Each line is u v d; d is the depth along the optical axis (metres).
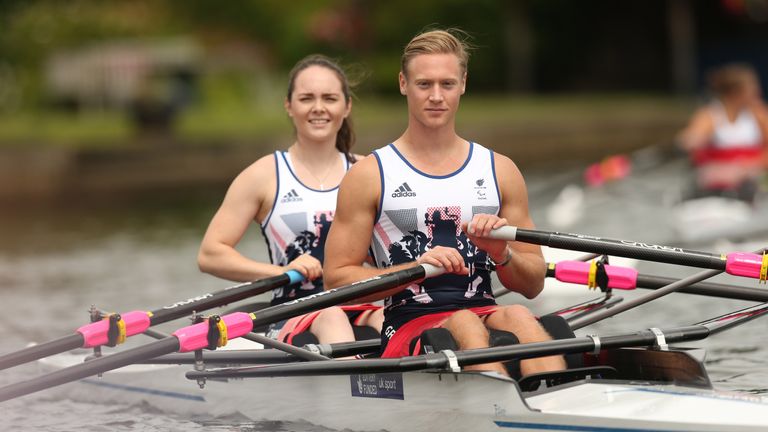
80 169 84.19
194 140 87.62
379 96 137.75
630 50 146.25
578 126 102.44
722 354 25.56
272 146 88.25
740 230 39.47
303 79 23.09
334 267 19.45
